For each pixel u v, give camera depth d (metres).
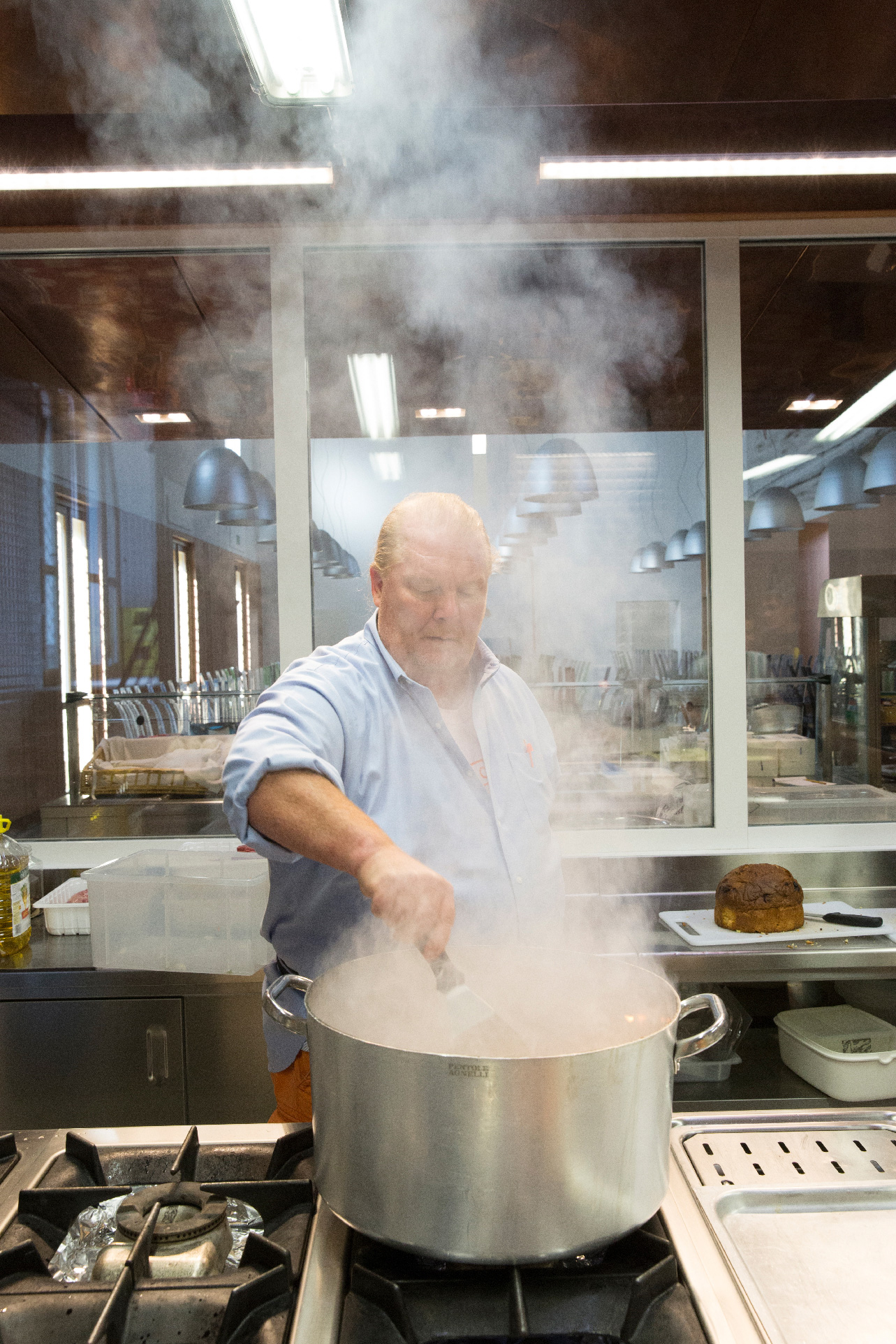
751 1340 0.50
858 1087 1.66
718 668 2.11
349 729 1.04
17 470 2.28
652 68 1.74
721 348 2.09
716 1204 0.64
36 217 1.83
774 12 1.58
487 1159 0.51
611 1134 0.52
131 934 1.69
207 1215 0.58
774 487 2.16
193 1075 1.71
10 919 1.79
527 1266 0.57
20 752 2.17
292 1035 1.12
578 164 1.68
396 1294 0.52
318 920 1.04
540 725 1.26
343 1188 0.55
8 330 2.24
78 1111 1.72
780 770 2.13
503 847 1.09
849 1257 0.59
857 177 1.85
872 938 1.75
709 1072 1.75
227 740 2.18
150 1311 0.51
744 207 1.89
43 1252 0.61
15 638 2.26
